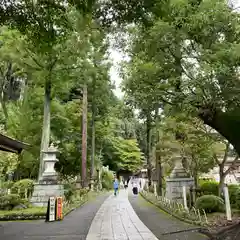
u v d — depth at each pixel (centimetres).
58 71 1769
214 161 1439
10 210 1256
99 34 809
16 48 1625
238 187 1257
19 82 2808
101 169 3519
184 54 772
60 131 2427
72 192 1778
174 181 1384
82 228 877
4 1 599
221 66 661
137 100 959
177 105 815
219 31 730
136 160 4009
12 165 1986
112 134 3903
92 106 3020
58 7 643
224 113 636
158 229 823
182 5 684
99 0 589
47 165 1524
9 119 2225
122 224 934
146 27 660
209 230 682
